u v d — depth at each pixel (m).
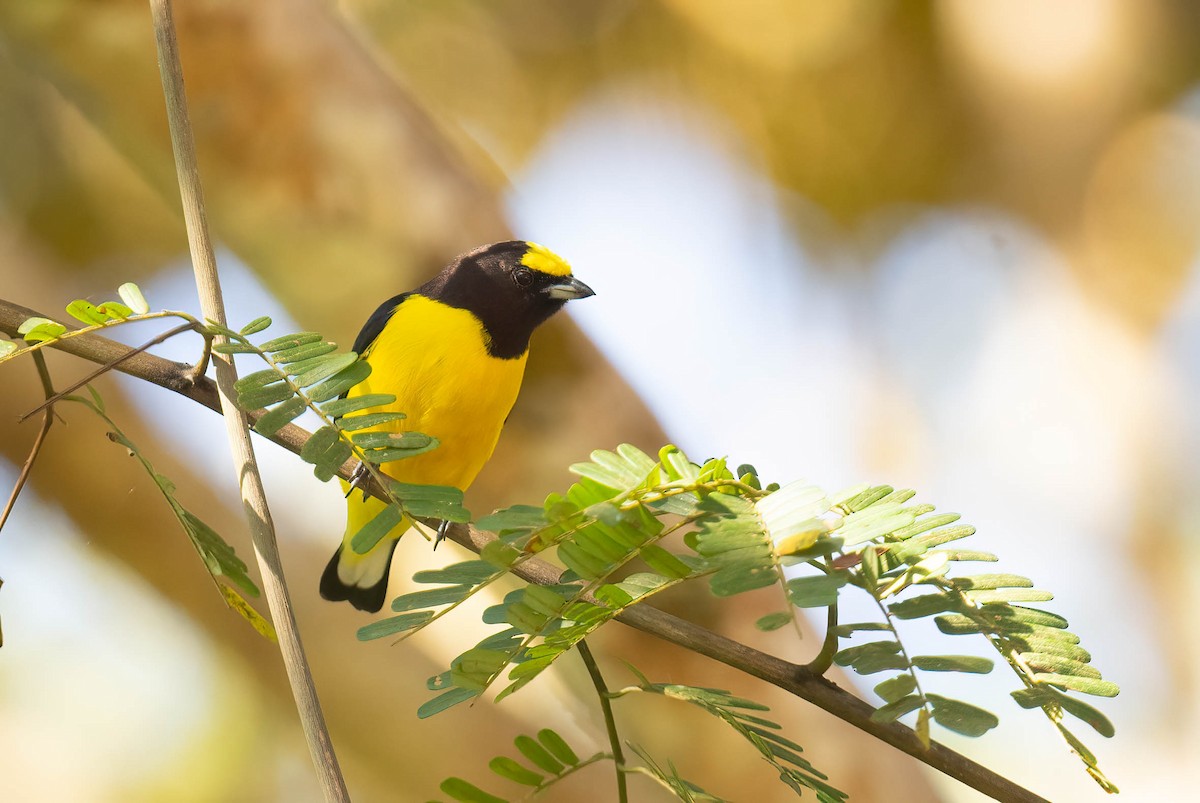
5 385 11.48
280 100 10.45
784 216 22.31
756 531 3.48
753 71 20.81
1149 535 19.30
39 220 14.41
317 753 4.38
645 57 20.88
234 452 4.88
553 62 20.72
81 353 5.28
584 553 3.76
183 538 11.92
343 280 10.53
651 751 9.43
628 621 4.52
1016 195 20.53
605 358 10.34
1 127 13.90
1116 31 19.09
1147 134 19.45
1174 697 18.23
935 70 20.31
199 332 4.68
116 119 11.16
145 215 14.73
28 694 18.55
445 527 6.58
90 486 11.70
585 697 9.66
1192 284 19.73
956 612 3.62
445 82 20.53
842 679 9.38
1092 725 3.40
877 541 3.76
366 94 10.62
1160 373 19.81
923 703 3.24
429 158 10.67
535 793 4.45
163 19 5.46
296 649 4.53
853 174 21.47
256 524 4.71
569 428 10.22
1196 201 19.45
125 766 18.22
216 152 10.48
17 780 18.00
